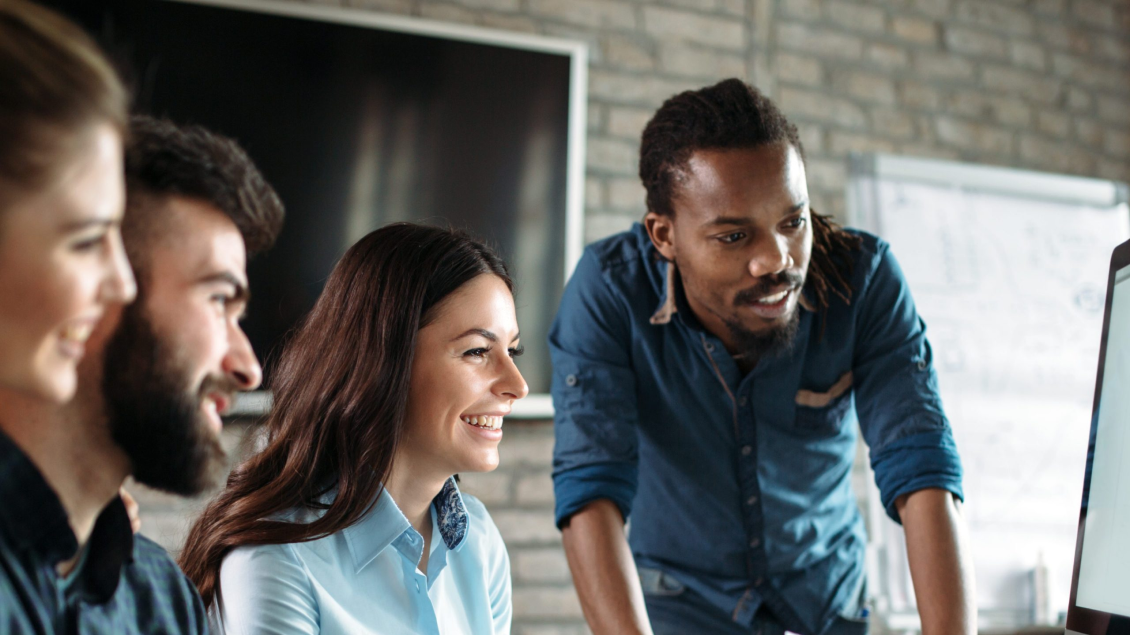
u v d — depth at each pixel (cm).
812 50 284
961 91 300
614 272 134
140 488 211
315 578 92
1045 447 279
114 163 47
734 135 110
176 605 71
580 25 260
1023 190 293
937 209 284
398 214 235
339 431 96
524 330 242
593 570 116
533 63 247
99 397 55
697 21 272
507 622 116
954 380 275
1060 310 288
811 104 282
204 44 221
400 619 96
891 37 295
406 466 100
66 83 44
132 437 56
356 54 233
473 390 99
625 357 133
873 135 288
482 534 113
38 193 44
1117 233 300
